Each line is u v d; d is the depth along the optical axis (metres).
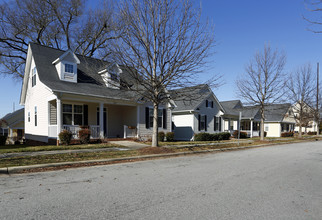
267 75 21.92
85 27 28.27
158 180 6.12
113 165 8.45
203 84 11.38
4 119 26.75
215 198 4.67
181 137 23.09
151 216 3.68
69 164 8.16
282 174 7.23
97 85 16.28
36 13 24.39
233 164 9.02
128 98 15.42
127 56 10.66
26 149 10.66
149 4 10.72
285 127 40.38
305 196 4.91
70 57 15.23
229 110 29.12
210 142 18.36
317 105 29.73
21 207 4.00
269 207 4.21
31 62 17.97
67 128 14.05
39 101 15.87
